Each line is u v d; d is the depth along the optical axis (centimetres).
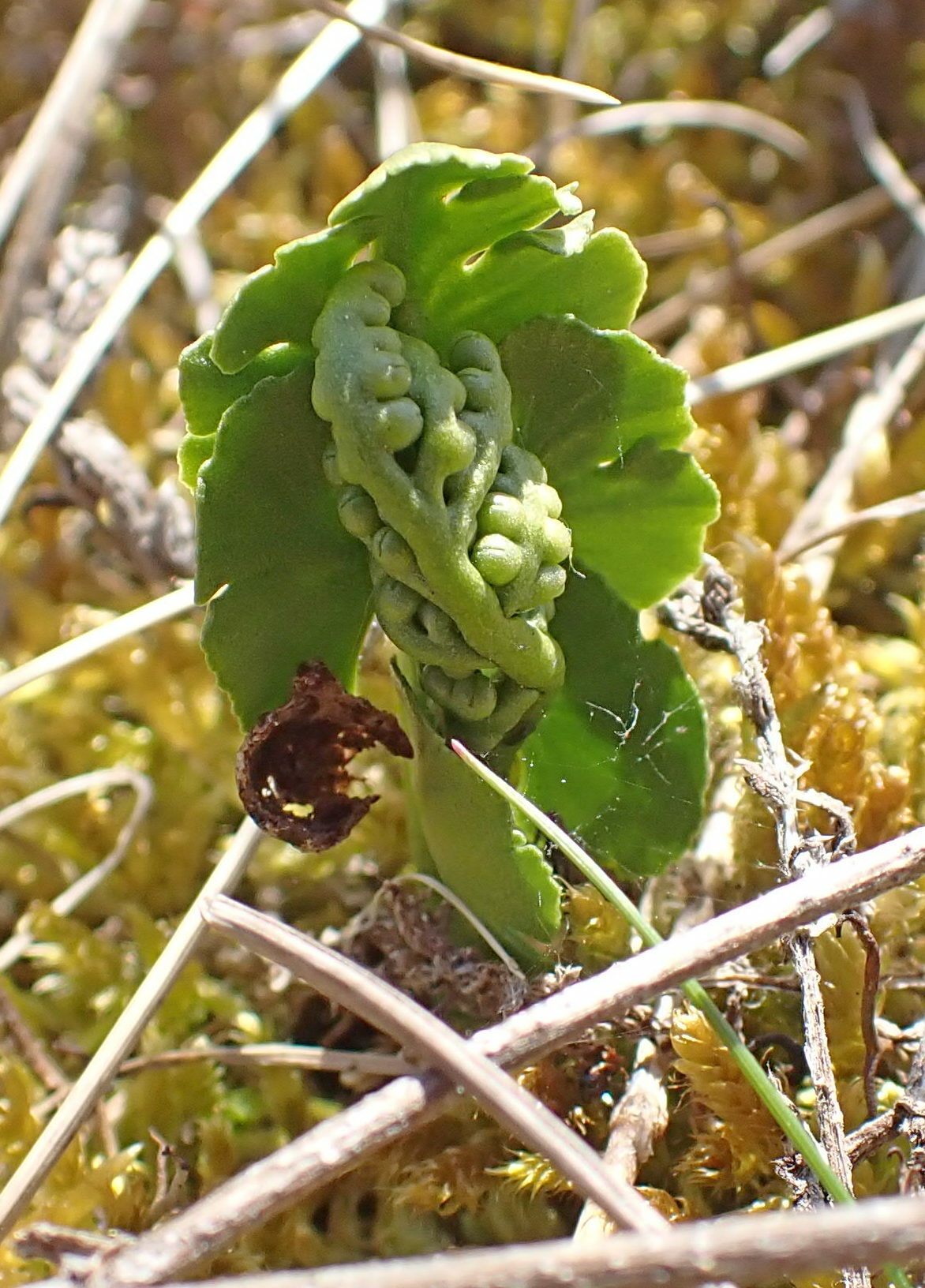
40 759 14
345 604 11
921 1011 12
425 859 12
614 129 17
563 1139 10
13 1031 12
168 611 13
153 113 19
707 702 13
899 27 18
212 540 10
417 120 18
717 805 12
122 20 16
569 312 11
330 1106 12
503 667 11
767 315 16
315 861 13
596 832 12
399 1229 11
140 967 13
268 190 18
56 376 15
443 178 10
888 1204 9
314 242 10
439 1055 10
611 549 11
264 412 10
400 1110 10
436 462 10
